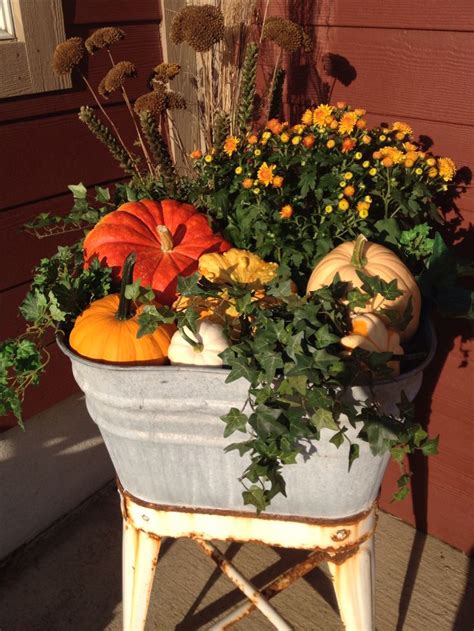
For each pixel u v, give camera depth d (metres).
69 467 2.12
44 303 1.26
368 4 1.62
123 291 1.18
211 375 1.06
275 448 1.09
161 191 1.66
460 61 1.52
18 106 1.72
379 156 1.43
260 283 1.31
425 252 1.43
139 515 1.36
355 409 1.09
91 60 1.88
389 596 1.83
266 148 1.55
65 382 2.01
